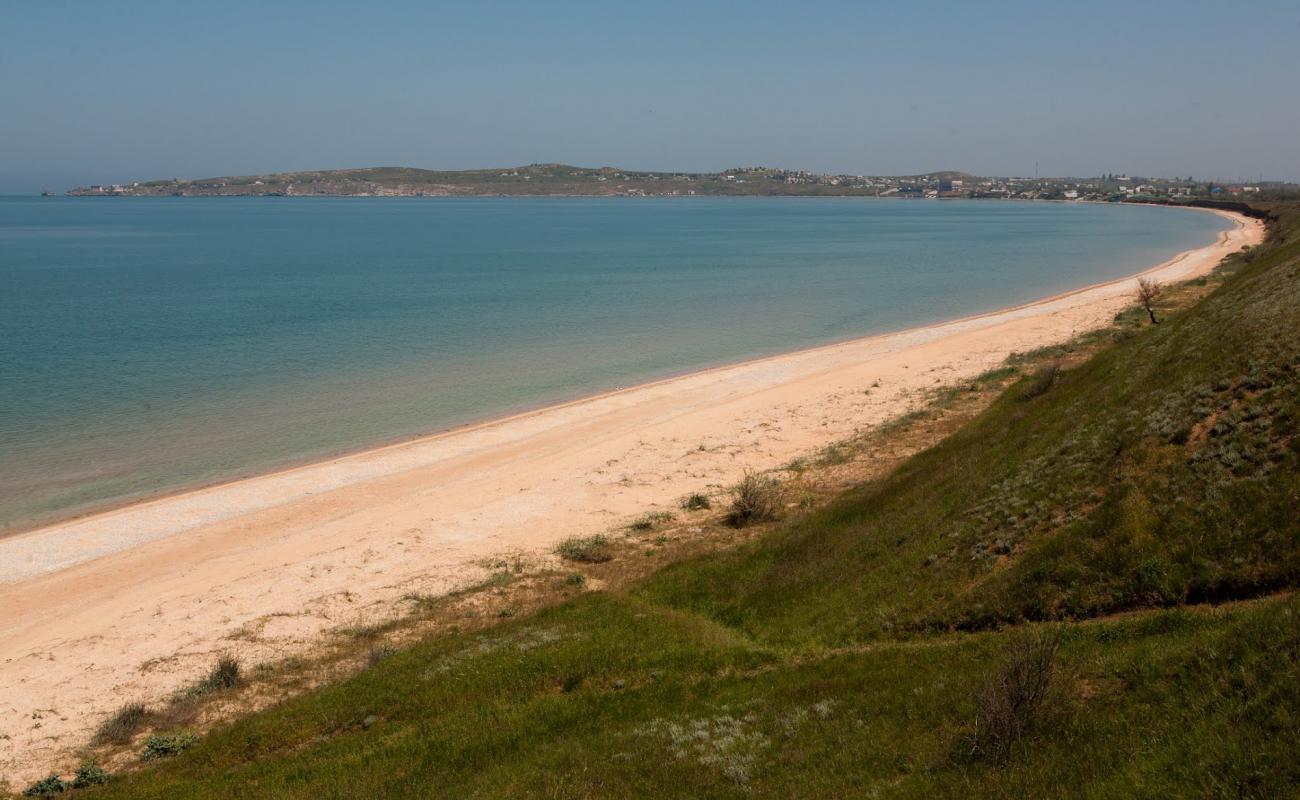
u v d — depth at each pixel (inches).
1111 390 1032.8
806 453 1487.5
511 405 1995.6
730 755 535.8
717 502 1294.3
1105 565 627.5
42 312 3223.4
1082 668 498.6
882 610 730.8
